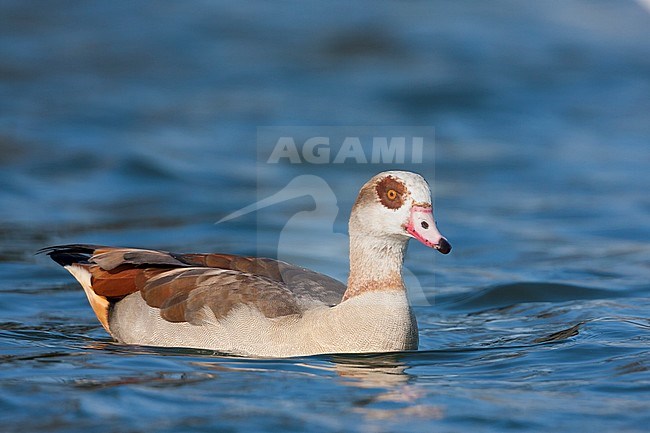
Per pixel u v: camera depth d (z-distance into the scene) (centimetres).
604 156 2331
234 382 912
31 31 3309
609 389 902
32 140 2275
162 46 3234
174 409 841
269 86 2889
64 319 1204
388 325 994
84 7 3562
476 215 1844
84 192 1927
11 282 1365
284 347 1004
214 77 2964
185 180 2019
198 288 1048
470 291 1360
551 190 2033
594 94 2927
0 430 796
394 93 2827
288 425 809
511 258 1560
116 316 1088
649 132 2553
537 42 3425
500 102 2797
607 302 1281
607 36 3525
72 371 946
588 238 1686
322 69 3078
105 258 1099
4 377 924
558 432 801
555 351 1034
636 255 1568
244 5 3681
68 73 2933
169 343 1045
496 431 805
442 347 1074
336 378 929
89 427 801
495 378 942
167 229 1667
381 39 3366
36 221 1708
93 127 2417
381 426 811
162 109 2617
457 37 3412
